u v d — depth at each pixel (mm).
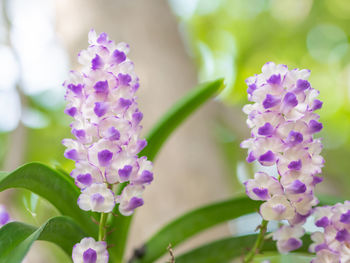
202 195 1523
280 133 875
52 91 3646
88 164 868
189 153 1593
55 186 974
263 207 889
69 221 955
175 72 1813
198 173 1558
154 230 1444
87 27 1971
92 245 874
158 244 1049
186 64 1887
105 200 867
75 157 875
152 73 1791
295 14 4930
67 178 988
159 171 1541
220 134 2369
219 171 1623
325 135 4531
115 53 876
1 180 888
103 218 900
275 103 875
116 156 866
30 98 3553
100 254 875
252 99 887
